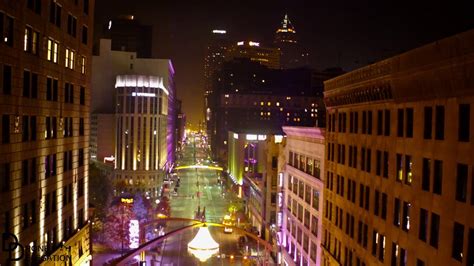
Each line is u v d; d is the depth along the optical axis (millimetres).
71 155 47656
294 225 76250
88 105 53344
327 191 58500
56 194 42875
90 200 89875
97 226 89062
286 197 82625
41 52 37906
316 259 61969
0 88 30516
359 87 46469
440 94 31516
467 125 28750
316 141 63781
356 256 47500
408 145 36562
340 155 53906
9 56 31578
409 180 36656
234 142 199000
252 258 84438
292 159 78938
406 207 36969
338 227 53906
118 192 161250
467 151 28188
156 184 178625
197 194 169250
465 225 28016
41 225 38781
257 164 183500
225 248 96938
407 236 36000
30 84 35906
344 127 52844
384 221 40688
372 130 44375
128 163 175500
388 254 39594
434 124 32500
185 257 88875
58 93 42656
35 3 36625
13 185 32875
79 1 48469
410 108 36812
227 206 150000
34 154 37031
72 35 46594
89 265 53719
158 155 179750
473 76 27000
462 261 28109
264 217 105188
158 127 179875
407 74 35188
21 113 34094
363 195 46375
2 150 30969
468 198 27859
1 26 30469
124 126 175875
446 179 30547
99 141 191875
